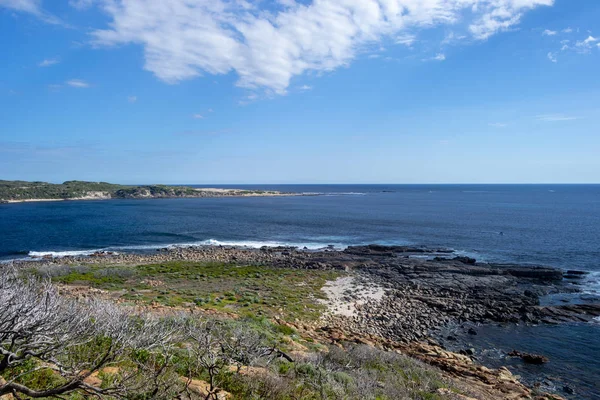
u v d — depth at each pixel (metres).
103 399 4.95
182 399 5.92
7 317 3.93
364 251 51.12
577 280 36.44
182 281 33.97
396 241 62.09
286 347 13.05
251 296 28.16
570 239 60.09
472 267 40.38
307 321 23.55
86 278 32.62
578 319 25.95
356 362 12.87
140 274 36.47
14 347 4.13
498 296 30.73
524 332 23.92
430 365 16.19
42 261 45.53
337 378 9.87
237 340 9.30
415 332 23.53
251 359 8.73
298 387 8.44
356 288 33.28
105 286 29.77
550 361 19.95
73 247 57.41
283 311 24.95
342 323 24.31
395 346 19.75
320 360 11.38
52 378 5.42
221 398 6.57
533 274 37.47
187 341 8.62
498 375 16.69
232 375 7.76
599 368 19.20
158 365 6.74
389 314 26.58
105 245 59.34
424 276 37.50
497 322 25.61
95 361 5.22
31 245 58.28
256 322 17.17
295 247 56.44
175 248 56.56
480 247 54.56
